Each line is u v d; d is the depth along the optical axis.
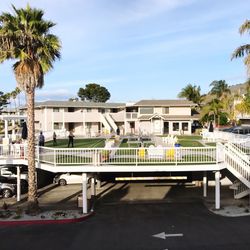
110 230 16.86
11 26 17.52
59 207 20.97
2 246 14.91
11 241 15.52
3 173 24.55
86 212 19.50
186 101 62.19
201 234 15.89
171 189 25.81
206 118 58.06
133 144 32.12
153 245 14.64
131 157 21.14
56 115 54.91
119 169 19.50
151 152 20.62
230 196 23.14
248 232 16.02
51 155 20.48
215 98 61.91
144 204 21.89
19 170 22.44
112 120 56.81
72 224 17.97
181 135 49.81
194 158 21.14
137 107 60.19
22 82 18.00
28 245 14.98
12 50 17.66
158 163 19.97
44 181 28.08
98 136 46.22
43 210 20.22
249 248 14.04
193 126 63.59
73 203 21.92
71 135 30.47
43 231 16.86
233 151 19.84
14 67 18.36
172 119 56.09
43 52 18.19
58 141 37.44
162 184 27.45
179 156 20.53
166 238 15.48
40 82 19.06
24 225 17.88
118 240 15.38
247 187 20.69
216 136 37.25
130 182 28.08
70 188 26.17
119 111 61.00
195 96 75.75
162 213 19.78
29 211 19.38
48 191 25.25
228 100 60.09
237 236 15.49
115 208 21.08
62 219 18.34
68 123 56.84
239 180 20.86
